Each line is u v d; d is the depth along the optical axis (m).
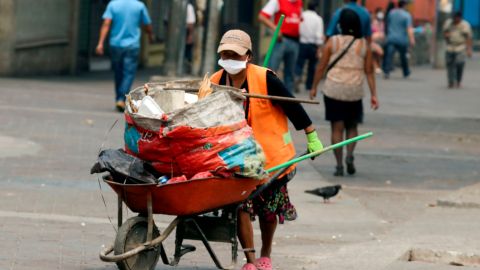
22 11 41.03
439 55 68.75
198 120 11.66
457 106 40.88
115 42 30.86
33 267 13.10
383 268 13.89
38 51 42.53
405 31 57.56
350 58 22.47
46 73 43.41
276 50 36.66
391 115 35.62
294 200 19.55
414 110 38.12
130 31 30.86
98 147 24.31
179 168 11.77
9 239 14.70
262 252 13.23
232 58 12.46
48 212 16.97
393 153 26.70
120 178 11.75
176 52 38.78
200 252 14.77
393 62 65.94
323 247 15.48
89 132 26.59
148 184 11.53
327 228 17.03
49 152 23.19
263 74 12.65
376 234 16.62
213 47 39.09
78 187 19.36
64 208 17.36
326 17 61.19
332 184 21.66
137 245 11.91
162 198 11.70
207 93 12.27
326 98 22.67
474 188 20.64
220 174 11.72
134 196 11.80
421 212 18.80
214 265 13.87
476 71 66.69
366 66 22.80
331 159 25.44
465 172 24.28
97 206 17.70
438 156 26.70
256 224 17.08
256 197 12.79
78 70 46.91
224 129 11.75
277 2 36.66
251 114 12.59
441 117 35.81
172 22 38.53
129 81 31.08
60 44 44.22
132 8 30.81
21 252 13.93
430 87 51.53
